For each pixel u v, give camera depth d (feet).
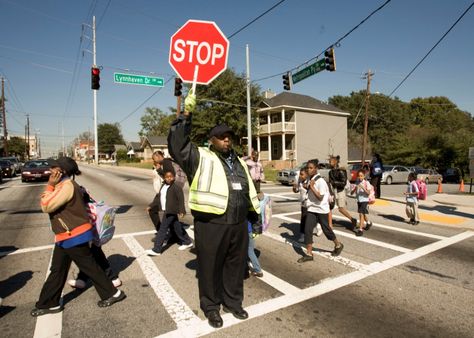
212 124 105.60
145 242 21.18
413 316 11.64
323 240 22.17
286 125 122.62
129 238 22.22
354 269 16.40
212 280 10.85
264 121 136.05
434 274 15.78
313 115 130.00
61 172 11.25
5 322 11.14
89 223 11.66
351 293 13.53
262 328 10.77
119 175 92.02
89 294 13.32
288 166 118.42
